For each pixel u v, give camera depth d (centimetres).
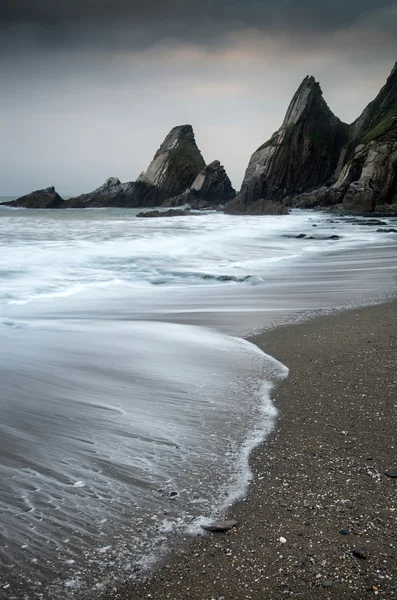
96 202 8862
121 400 543
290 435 462
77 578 288
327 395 554
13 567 295
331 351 708
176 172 9331
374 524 331
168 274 1468
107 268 1545
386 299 1080
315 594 277
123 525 333
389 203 5978
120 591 280
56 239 2336
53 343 756
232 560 303
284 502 358
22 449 432
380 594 275
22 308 1007
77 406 525
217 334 820
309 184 8281
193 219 5106
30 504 353
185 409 521
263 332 829
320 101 8619
